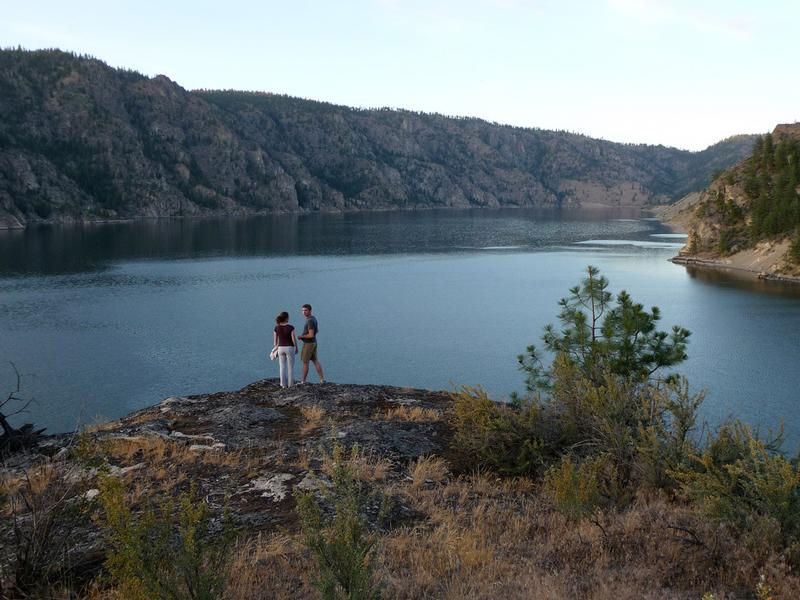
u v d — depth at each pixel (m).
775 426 36.03
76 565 5.60
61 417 42.09
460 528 6.92
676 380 8.70
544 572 5.68
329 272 123.25
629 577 5.47
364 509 7.18
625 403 9.20
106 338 65.69
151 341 64.50
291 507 7.26
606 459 8.20
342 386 14.53
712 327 67.31
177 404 12.61
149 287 101.94
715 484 6.53
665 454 8.10
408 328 71.56
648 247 175.62
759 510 6.33
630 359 12.52
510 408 10.53
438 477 8.76
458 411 10.12
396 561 5.96
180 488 7.82
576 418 9.59
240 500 7.53
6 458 8.73
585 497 7.30
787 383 46.12
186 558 4.54
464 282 109.19
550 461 9.05
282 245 185.88
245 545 6.20
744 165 161.25
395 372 53.31
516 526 6.95
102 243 187.00
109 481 4.75
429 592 5.31
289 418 11.70
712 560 5.69
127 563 4.50
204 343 63.84
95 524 6.32
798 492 6.11
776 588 5.05
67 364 55.31
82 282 106.44
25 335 66.62
